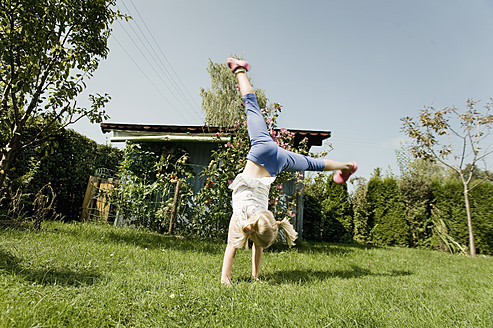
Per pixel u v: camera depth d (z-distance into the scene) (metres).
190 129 8.09
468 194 10.46
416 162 16.14
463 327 2.00
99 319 1.78
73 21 5.27
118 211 7.48
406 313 2.21
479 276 4.49
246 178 2.85
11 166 6.86
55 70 5.27
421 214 10.84
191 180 8.21
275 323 1.86
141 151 8.09
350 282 3.22
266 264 4.11
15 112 5.11
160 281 2.55
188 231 7.02
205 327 1.79
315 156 6.47
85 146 8.77
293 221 7.91
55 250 3.30
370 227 10.94
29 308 1.75
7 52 4.54
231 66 3.16
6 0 4.45
